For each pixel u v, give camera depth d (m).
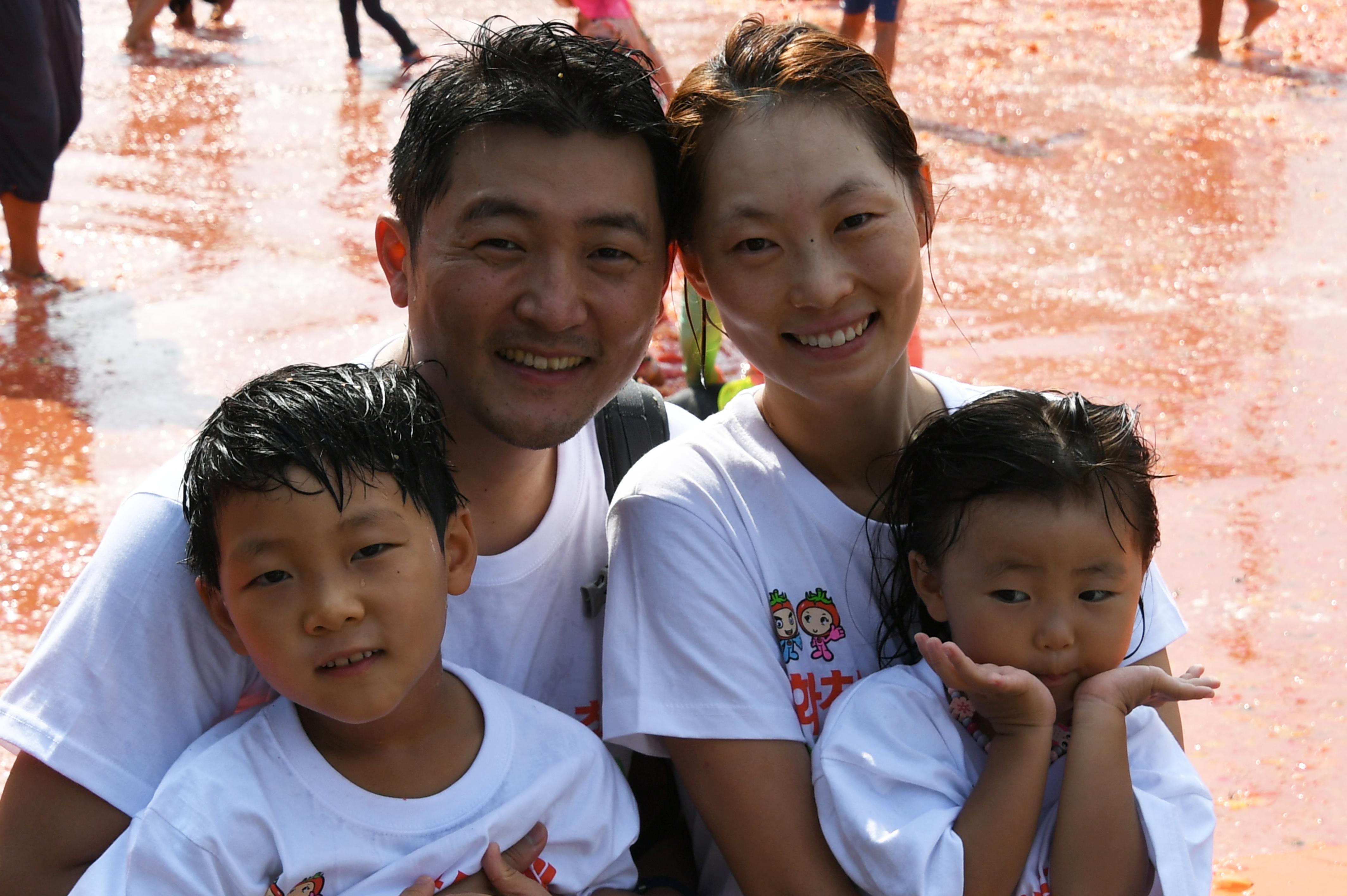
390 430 1.88
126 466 4.86
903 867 1.91
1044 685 2.04
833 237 2.03
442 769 1.98
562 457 2.28
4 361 5.64
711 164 2.05
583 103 1.98
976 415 2.12
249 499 1.81
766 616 2.14
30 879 1.95
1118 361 5.86
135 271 6.75
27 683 1.96
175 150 8.86
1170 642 2.35
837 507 2.18
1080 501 2.01
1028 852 1.96
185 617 2.00
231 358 5.77
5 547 4.32
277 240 7.26
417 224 2.07
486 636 2.20
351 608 1.80
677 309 5.66
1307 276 6.86
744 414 2.27
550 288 1.98
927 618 2.22
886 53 10.24
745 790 2.04
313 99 10.23
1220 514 4.62
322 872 1.87
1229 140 9.09
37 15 6.16
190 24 12.62
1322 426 5.27
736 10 12.75
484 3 13.52
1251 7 11.50
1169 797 2.05
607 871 2.10
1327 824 3.19
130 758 1.97
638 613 2.14
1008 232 7.45
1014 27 12.46
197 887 1.81
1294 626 4.02
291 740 1.94
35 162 6.36
